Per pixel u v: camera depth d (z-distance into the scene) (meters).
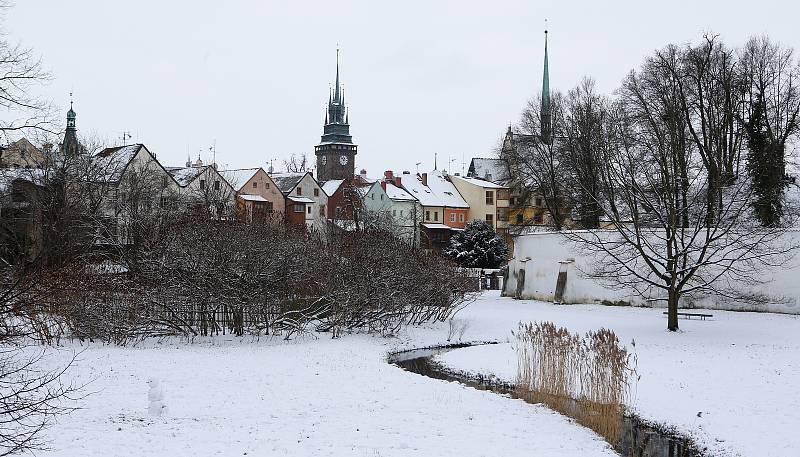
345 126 157.00
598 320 37.25
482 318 39.38
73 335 28.44
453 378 24.28
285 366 24.23
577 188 55.16
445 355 28.55
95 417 16.55
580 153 53.88
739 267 38.09
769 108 45.00
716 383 21.06
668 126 37.78
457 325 36.56
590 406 17.89
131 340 29.08
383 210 88.88
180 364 23.95
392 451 14.59
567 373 19.80
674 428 17.25
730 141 44.69
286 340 30.67
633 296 43.16
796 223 42.97
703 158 43.56
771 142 43.69
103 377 21.33
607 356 17.95
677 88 45.81
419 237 92.12
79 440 14.58
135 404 18.03
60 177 46.62
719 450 15.55
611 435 16.47
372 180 115.31
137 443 14.56
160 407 17.05
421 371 25.56
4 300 13.58
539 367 21.64
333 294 32.28
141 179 56.84
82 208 45.19
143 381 20.94
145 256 30.69
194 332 30.28
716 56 45.66
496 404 19.47
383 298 33.03
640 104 46.66
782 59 44.78
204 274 29.73
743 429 16.61
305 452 14.38
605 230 44.25
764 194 41.72
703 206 34.19
